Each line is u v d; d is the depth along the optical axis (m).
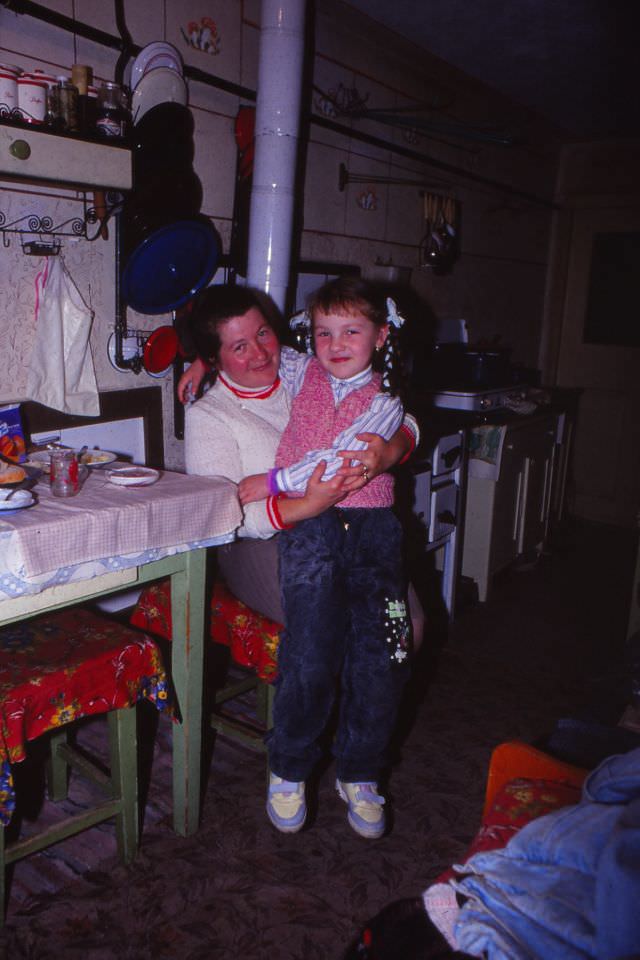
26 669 1.45
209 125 2.37
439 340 3.79
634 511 4.80
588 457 4.95
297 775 1.70
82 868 1.66
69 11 1.92
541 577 3.80
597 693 1.85
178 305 2.19
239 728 1.99
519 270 4.54
